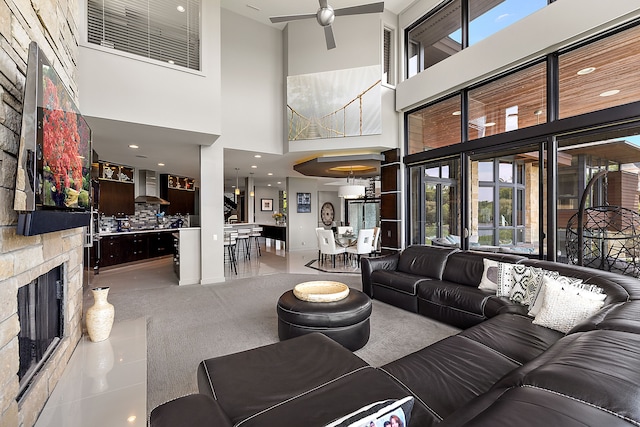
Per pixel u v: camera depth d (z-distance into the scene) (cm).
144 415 176
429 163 580
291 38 634
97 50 390
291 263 772
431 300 365
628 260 335
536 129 398
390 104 616
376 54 596
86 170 250
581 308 221
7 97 152
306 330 273
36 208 151
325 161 651
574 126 358
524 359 185
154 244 830
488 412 78
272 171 926
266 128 641
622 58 345
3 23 149
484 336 218
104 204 722
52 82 174
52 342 223
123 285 540
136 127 437
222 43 595
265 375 160
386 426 83
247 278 595
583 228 366
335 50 614
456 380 160
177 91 446
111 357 243
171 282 563
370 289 457
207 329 337
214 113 478
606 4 323
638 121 316
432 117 573
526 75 423
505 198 473
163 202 868
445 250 434
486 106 479
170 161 720
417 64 602
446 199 550
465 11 498
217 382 154
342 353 184
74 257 263
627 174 332
